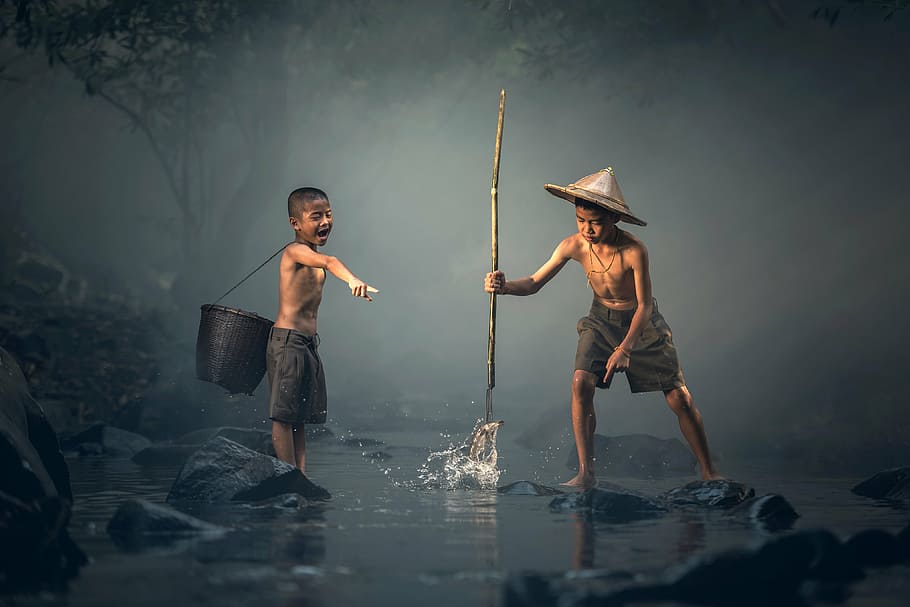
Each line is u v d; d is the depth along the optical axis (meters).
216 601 7.29
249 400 25.95
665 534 10.38
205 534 10.18
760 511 11.63
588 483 15.05
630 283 14.98
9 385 12.48
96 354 33.00
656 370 14.90
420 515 11.73
